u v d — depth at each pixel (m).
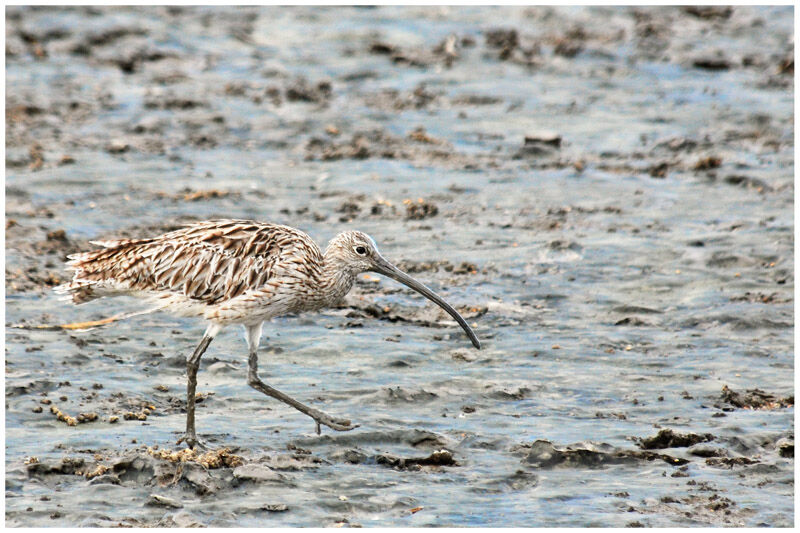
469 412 12.16
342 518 9.60
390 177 21.42
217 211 19.17
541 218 19.30
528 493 10.20
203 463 10.32
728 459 10.91
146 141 23.14
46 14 32.41
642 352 14.03
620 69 29.42
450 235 18.41
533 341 14.30
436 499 10.02
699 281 16.53
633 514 9.74
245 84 27.58
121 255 11.68
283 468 10.54
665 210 19.83
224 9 35.22
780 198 20.39
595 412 12.18
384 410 12.12
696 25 33.81
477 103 26.67
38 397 11.99
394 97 26.98
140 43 30.67
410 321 15.04
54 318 14.51
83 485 10.05
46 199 19.45
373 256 12.49
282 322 14.84
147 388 12.52
